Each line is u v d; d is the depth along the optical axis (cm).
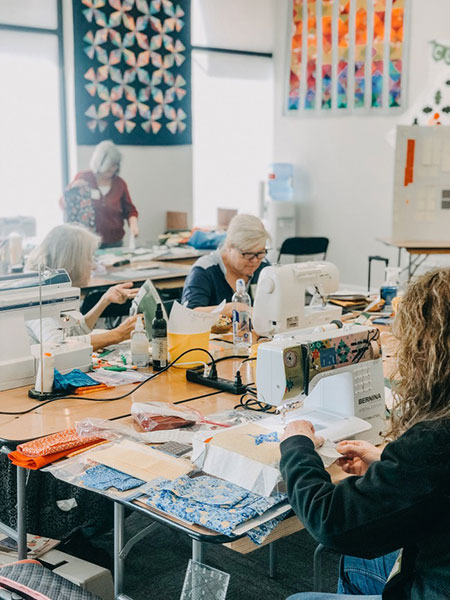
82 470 184
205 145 785
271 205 773
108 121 679
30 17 630
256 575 268
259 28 791
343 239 770
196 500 164
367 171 741
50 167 670
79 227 322
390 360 274
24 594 164
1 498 231
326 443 174
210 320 275
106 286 458
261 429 188
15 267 475
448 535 133
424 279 143
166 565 273
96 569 231
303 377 185
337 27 743
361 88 733
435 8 672
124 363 278
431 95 685
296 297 304
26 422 217
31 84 644
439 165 566
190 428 208
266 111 820
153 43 696
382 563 187
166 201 739
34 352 260
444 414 133
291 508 161
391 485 133
